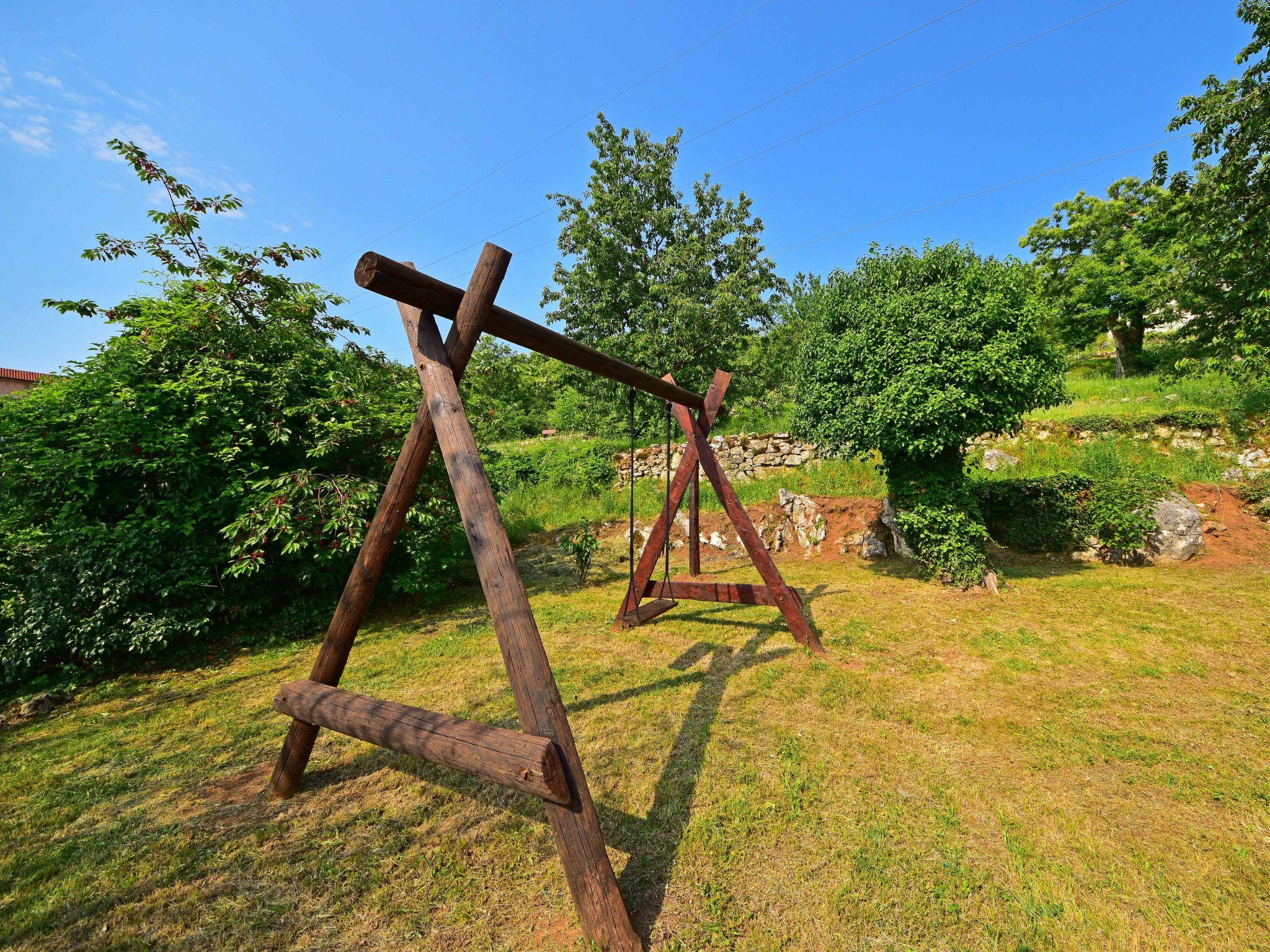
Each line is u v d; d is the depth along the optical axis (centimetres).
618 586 710
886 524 782
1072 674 388
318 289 661
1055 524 718
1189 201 1052
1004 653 428
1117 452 908
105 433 468
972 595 577
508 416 1973
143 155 564
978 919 188
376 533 250
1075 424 980
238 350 571
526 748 175
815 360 630
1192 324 1168
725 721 336
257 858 227
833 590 627
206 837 241
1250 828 230
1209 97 946
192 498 510
